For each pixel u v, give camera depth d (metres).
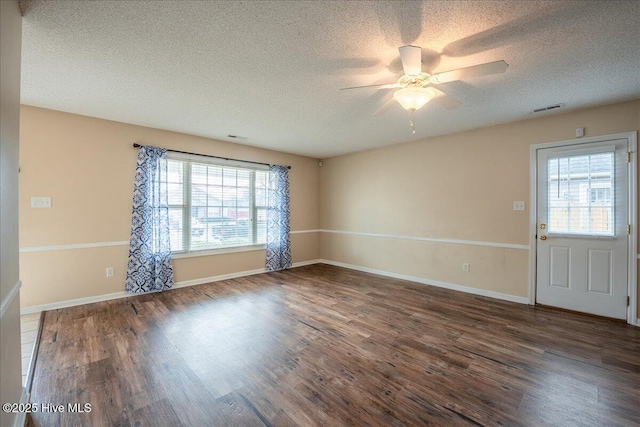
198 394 1.89
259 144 5.06
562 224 3.42
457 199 4.29
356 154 5.69
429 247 4.61
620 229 3.08
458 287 4.29
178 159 4.32
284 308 3.49
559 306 3.46
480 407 1.78
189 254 4.47
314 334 2.78
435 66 2.30
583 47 2.03
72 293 3.50
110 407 1.75
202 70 2.40
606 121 3.13
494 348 2.51
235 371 2.16
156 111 3.39
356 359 2.33
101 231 3.69
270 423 1.64
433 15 1.72
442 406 1.79
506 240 3.83
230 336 2.73
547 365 2.25
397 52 2.12
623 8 1.63
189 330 2.86
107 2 1.61
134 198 3.90
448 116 3.53
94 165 3.63
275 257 5.52
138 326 2.93
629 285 3.03
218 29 1.86
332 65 2.31
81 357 2.32
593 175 3.21
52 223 3.37
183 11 1.69
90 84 2.67
